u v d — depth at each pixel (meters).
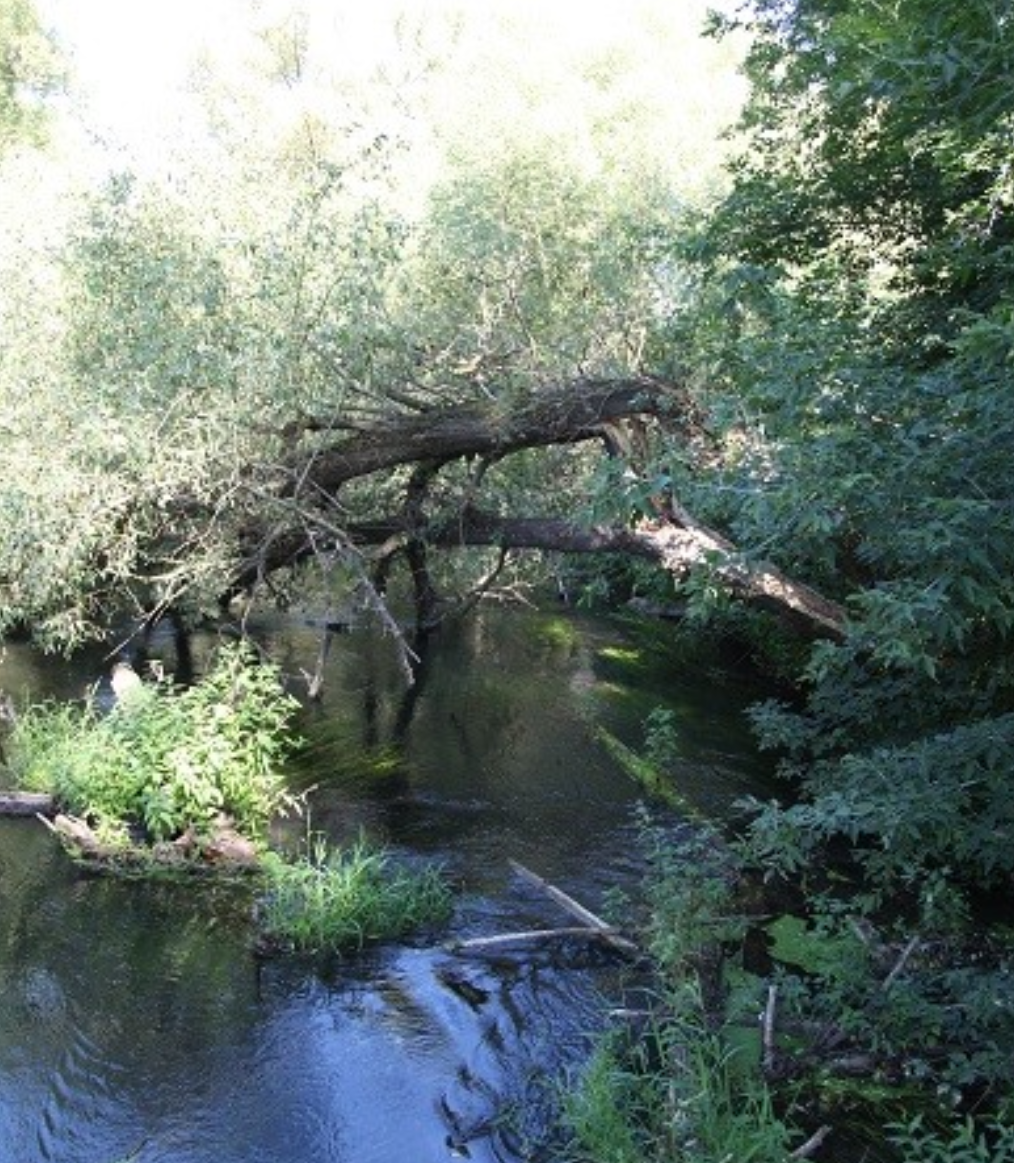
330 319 9.62
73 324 9.60
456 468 11.98
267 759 9.34
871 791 6.00
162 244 9.45
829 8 9.13
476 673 13.93
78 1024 6.31
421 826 9.08
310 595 13.27
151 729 8.96
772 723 8.92
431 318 11.34
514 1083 5.76
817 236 10.22
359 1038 6.19
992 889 7.34
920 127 7.32
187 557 10.72
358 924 7.15
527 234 11.69
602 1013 6.34
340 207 10.14
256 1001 6.56
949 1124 5.08
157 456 8.91
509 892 7.89
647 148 13.76
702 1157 4.57
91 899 7.76
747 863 7.02
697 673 14.18
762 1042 5.56
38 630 10.65
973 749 5.83
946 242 8.28
